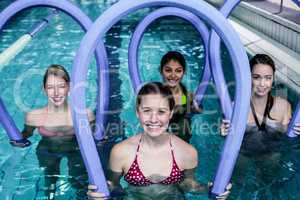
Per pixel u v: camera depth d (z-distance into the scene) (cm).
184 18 450
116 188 295
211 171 344
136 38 439
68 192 318
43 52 722
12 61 671
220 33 263
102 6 1247
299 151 360
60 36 830
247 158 351
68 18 995
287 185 318
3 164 358
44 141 383
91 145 269
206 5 261
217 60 397
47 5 368
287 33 645
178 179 297
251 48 667
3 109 380
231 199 301
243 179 325
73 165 351
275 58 594
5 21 358
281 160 349
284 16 725
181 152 294
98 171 274
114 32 870
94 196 279
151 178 294
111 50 743
